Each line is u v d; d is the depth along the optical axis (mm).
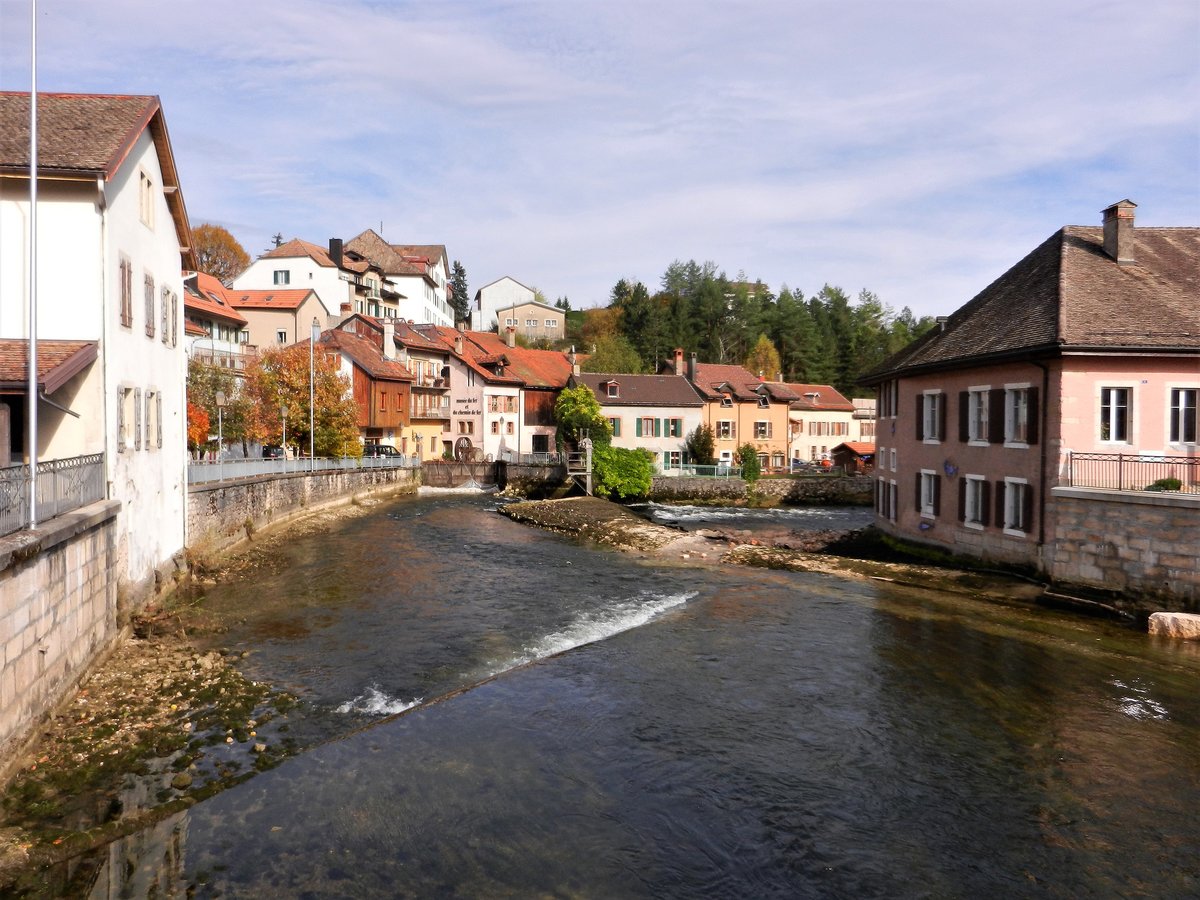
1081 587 19266
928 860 8305
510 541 30016
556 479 54188
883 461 32312
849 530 34469
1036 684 13586
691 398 62906
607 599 19875
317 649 15172
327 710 12078
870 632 16625
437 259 102750
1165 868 8211
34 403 10844
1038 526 20938
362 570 23203
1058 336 19766
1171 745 11188
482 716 11781
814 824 8961
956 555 25031
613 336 98688
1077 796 9688
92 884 7574
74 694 11938
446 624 17219
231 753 10414
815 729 11539
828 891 7758
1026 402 21422
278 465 33812
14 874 7672
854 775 10141
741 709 12250
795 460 67562
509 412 64250
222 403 31094
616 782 9820
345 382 44688
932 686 13398
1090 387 20156
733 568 24469
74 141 14820
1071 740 11305
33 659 10234
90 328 14398
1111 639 16375
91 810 8867
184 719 11484
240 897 7422
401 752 10500
